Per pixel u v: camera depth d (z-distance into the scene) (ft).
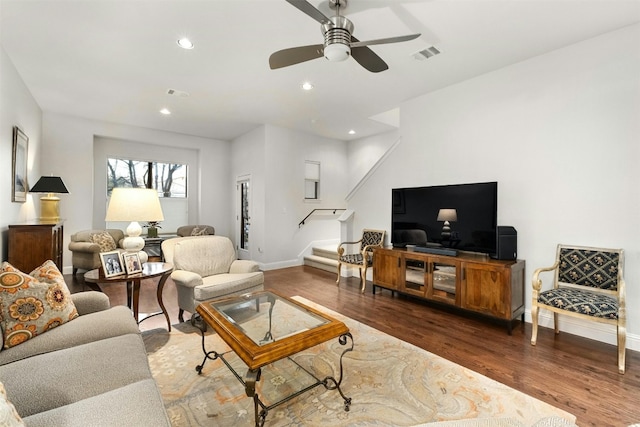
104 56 10.28
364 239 16.05
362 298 13.03
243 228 22.31
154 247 20.38
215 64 10.87
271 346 5.30
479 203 11.10
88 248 15.03
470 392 6.40
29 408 3.90
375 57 7.96
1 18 8.15
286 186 20.11
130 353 5.27
